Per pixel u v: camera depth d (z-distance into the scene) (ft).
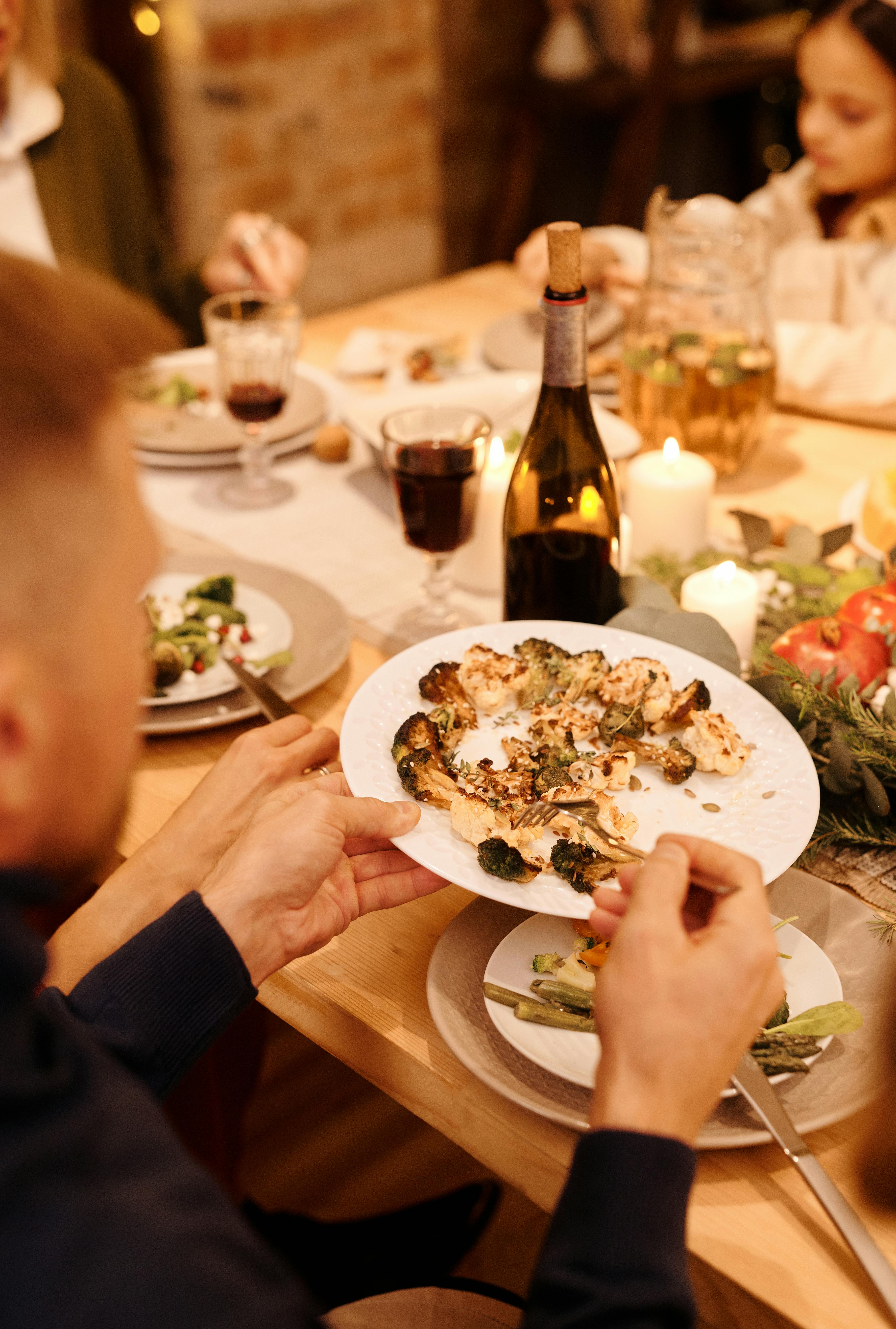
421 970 2.61
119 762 1.55
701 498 3.92
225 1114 4.25
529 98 12.05
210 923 2.34
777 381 4.93
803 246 5.87
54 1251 1.22
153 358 1.51
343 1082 5.46
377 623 3.87
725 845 2.56
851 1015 2.20
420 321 6.27
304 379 5.47
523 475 3.34
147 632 3.51
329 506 4.65
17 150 6.45
